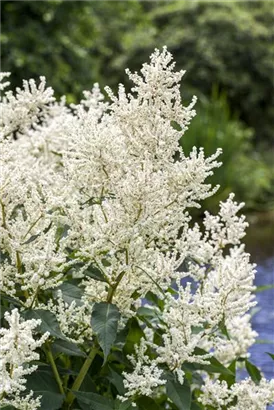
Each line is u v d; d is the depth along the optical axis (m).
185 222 3.22
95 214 3.20
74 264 3.16
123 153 3.12
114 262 3.08
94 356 3.28
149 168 3.05
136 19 24.33
